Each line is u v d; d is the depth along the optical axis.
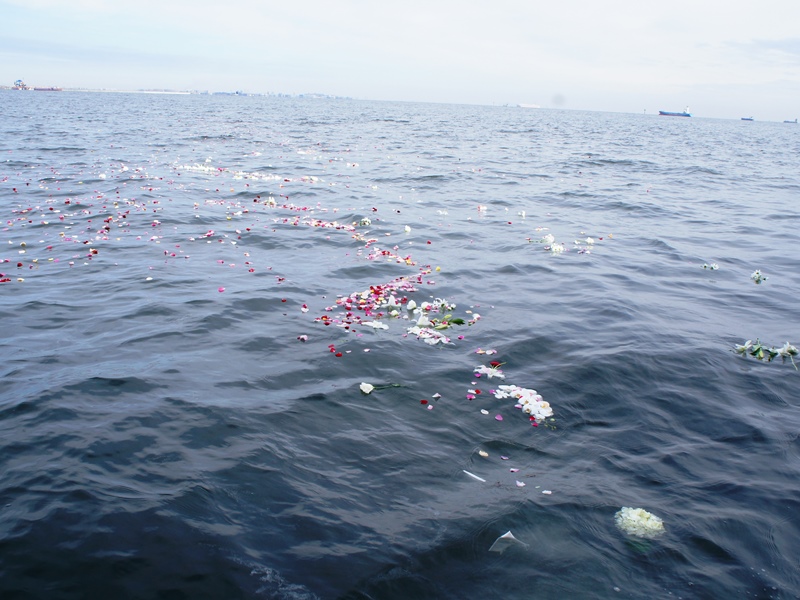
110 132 36.66
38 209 13.62
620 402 5.93
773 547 4.06
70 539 3.78
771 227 14.88
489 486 4.60
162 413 5.27
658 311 8.48
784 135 86.88
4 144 26.70
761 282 10.19
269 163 24.27
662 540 4.08
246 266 9.95
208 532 3.93
